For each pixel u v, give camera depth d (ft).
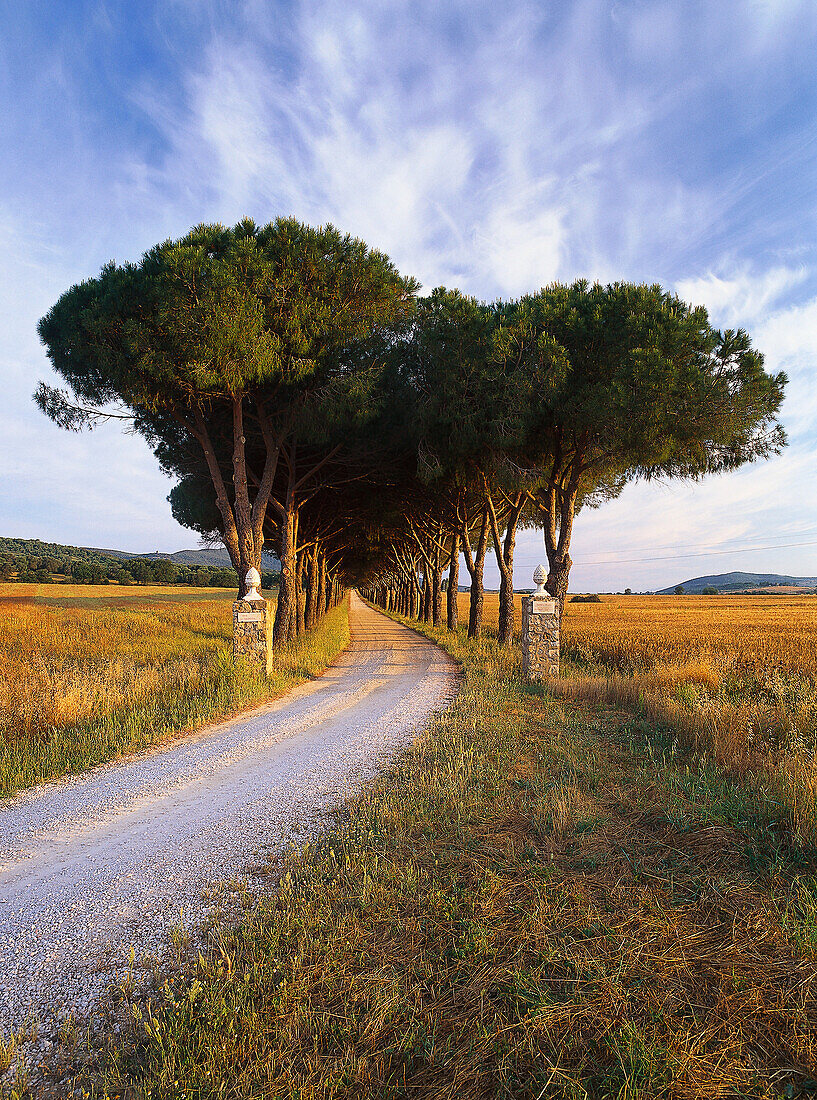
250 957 10.65
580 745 24.71
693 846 14.35
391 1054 8.34
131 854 15.71
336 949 10.75
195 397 47.21
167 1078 7.91
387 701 38.65
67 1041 8.82
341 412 49.85
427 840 15.53
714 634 96.68
